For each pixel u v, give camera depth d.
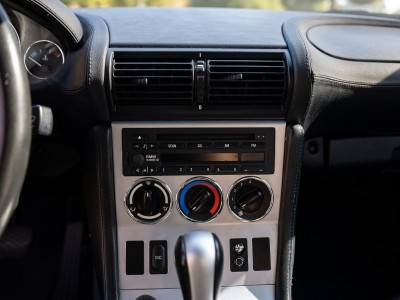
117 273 0.50
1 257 0.60
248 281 0.50
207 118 0.47
